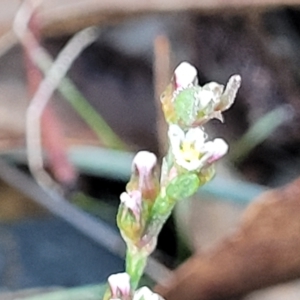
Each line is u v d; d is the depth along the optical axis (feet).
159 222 0.19
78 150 0.34
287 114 0.35
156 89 0.35
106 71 0.38
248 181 0.34
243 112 0.36
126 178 0.34
